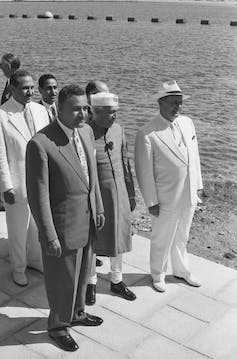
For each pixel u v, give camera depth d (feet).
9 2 337.11
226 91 58.13
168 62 79.36
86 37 115.24
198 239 22.54
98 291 16.24
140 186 15.74
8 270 17.29
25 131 15.49
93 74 67.82
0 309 15.16
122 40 109.81
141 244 19.45
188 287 16.67
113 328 14.46
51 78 18.13
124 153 15.56
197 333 14.39
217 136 39.78
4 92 20.58
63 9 244.22
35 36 116.16
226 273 17.62
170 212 15.70
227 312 15.40
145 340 14.01
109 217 14.94
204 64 77.77
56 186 12.44
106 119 14.49
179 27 144.77
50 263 12.92
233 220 24.57
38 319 14.75
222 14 217.36
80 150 12.80
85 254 13.47
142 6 288.51
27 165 12.25
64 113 12.16
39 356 13.24
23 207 15.75
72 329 14.33
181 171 15.37
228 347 13.89
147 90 58.13
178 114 15.28
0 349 13.46
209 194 27.73
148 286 16.63
